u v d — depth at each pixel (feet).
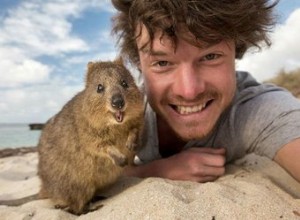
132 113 1.07
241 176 1.06
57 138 1.12
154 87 1.03
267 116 1.05
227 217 0.76
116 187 1.10
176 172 1.07
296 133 0.99
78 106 1.11
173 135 1.19
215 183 0.94
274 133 1.03
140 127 1.10
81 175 1.06
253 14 1.03
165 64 0.99
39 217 1.00
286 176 1.09
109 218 0.80
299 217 0.77
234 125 1.11
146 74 1.05
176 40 0.93
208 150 1.10
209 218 0.75
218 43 0.96
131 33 1.11
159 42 0.95
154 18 0.93
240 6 0.97
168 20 0.92
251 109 1.09
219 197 0.83
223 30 0.94
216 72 0.99
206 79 0.98
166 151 1.25
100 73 1.09
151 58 1.00
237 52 1.16
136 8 0.99
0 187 1.58
